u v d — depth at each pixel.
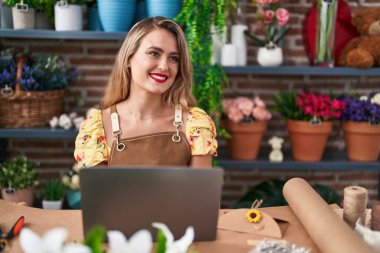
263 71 2.63
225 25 2.65
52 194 2.66
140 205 1.08
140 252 0.65
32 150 3.00
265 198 2.70
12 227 1.19
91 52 2.93
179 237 1.11
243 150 2.71
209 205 1.11
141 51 1.62
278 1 2.64
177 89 1.72
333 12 2.63
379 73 2.63
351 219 1.25
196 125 1.68
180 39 1.66
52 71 2.58
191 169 1.07
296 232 1.25
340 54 2.82
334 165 2.68
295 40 2.92
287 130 2.96
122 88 1.72
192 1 2.34
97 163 1.63
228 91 3.00
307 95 2.66
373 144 2.66
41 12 2.66
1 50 2.87
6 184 2.60
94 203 1.07
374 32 2.69
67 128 2.59
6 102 2.53
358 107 2.63
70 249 0.62
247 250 1.12
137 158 1.63
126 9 2.50
